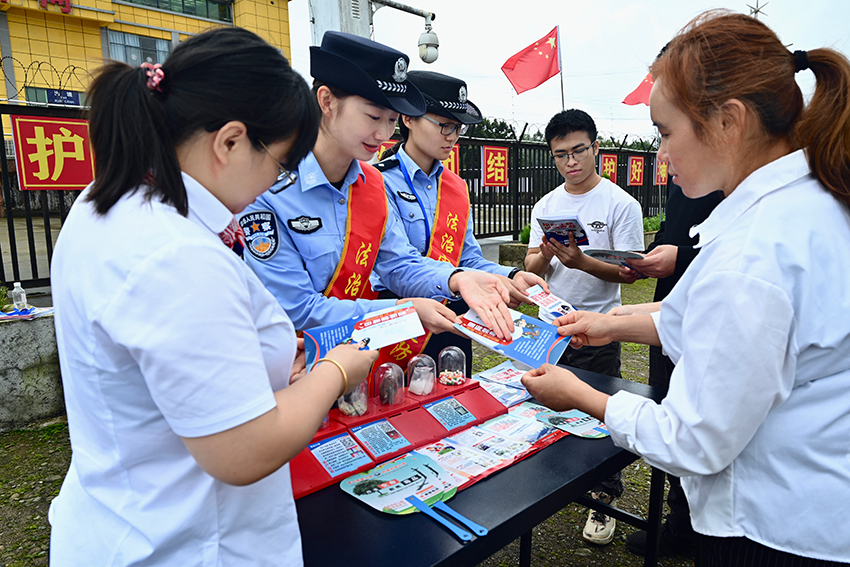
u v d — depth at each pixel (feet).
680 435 3.30
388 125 5.44
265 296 2.85
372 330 4.43
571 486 4.28
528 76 26.91
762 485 3.27
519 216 33.68
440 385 5.65
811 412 3.19
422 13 23.77
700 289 3.18
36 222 34.09
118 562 2.69
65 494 3.00
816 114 3.14
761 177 3.24
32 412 11.85
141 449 2.60
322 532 3.62
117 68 2.55
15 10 45.80
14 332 11.46
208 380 2.27
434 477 4.23
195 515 2.65
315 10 17.35
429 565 3.30
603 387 6.33
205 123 2.51
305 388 2.80
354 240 5.91
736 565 3.43
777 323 2.94
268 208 5.41
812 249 3.06
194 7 54.34
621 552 7.95
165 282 2.25
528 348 4.86
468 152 30.42
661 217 35.94
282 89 2.62
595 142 9.30
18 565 7.43
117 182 2.48
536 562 7.72
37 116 15.39
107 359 2.43
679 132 3.39
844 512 3.14
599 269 8.46
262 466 2.46
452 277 6.01
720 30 3.17
